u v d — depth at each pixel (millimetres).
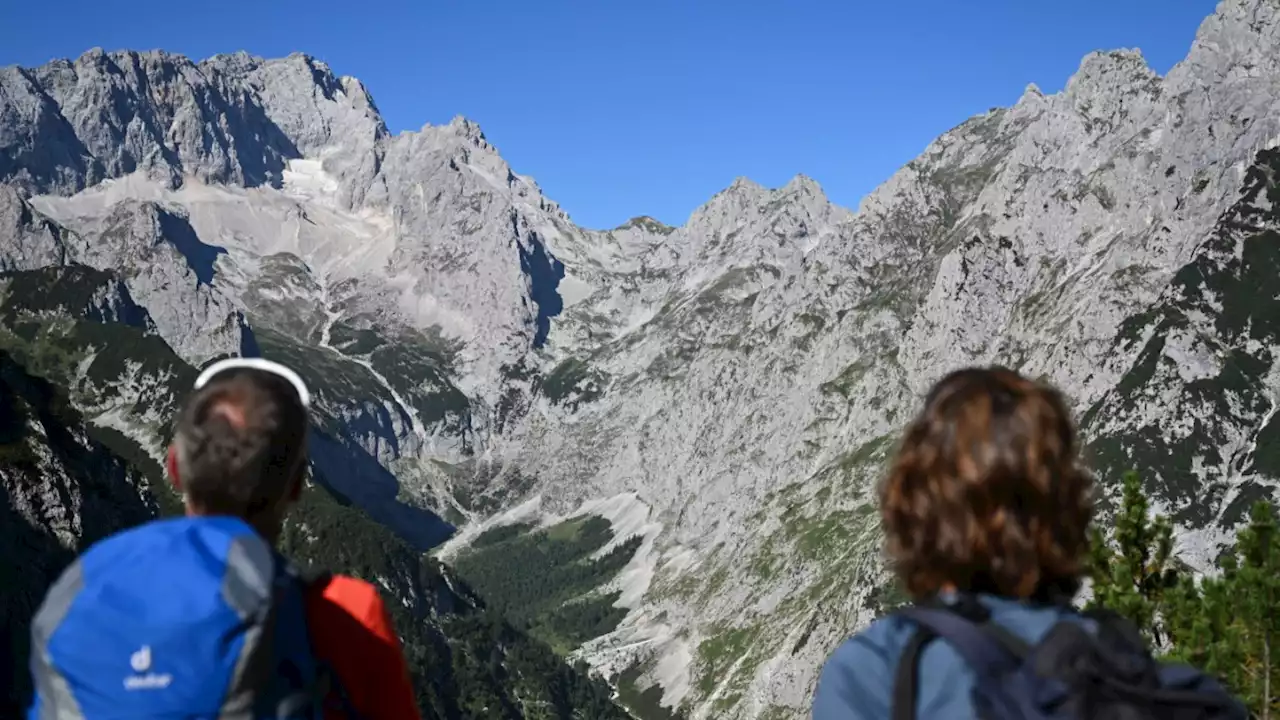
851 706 1282
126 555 1386
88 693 1305
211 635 1316
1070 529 1340
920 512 1361
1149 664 1235
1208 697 1217
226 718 1317
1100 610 1340
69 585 1381
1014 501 1315
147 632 1307
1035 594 1343
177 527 1424
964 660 1234
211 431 1489
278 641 1380
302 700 1382
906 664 1258
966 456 1335
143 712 1293
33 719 1371
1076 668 1196
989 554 1314
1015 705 1185
